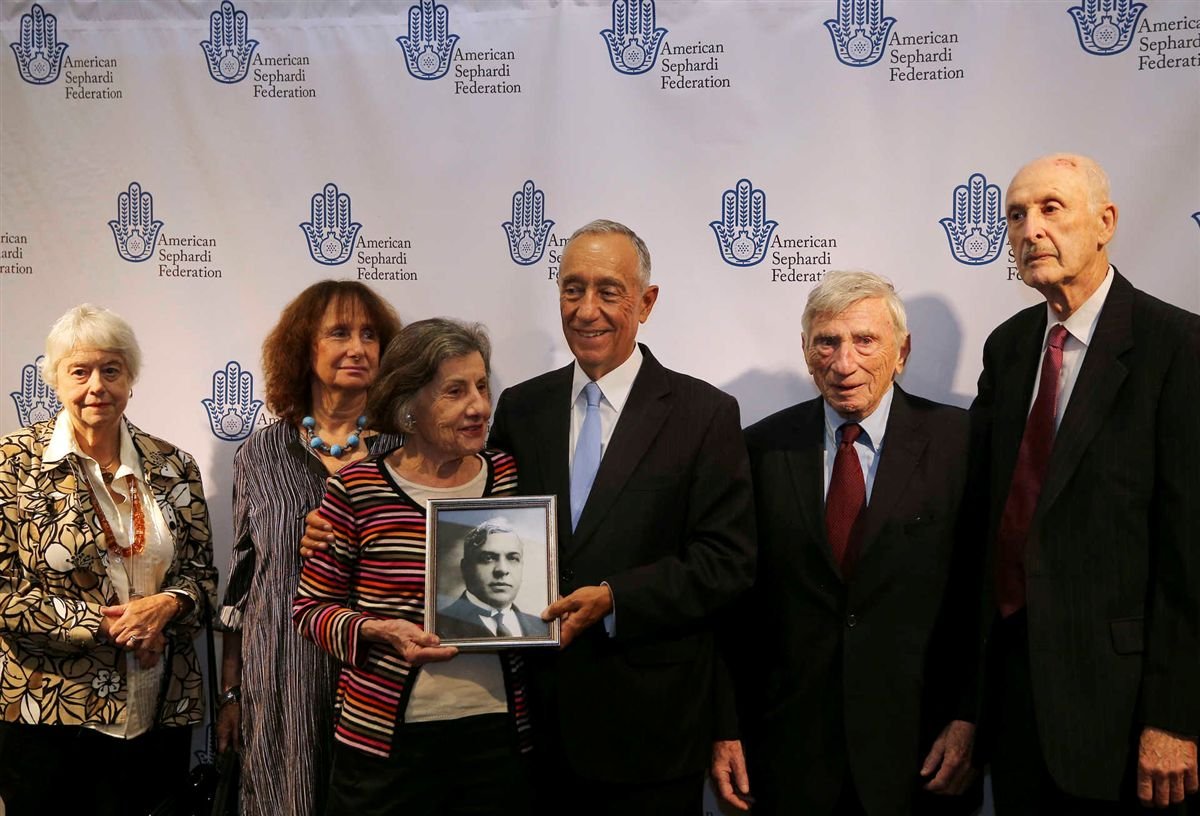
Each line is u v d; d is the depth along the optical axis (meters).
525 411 2.12
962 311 2.54
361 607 1.87
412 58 2.68
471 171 2.67
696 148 2.61
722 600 1.93
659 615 1.88
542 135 2.65
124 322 2.34
